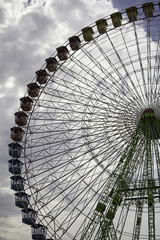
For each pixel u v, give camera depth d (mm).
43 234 37812
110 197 37156
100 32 41750
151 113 39719
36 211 38125
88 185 36750
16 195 40469
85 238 36344
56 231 36250
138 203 37219
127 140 39969
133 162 38500
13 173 41500
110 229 36406
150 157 36250
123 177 37531
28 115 42906
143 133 39938
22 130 43031
